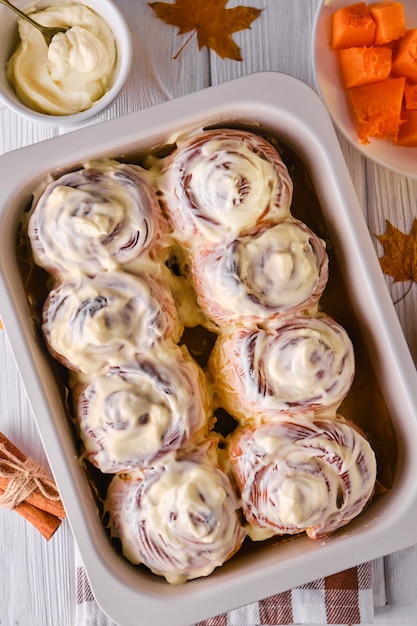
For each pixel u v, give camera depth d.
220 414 0.91
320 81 0.98
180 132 0.88
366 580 0.98
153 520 0.85
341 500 0.87
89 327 0.85
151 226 0.87
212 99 0.86
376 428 0.92
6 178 0.86
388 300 0.87
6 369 1.01
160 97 1.00
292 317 0.87
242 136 0.87
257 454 0.86
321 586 0.98
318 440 0.86
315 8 1.01
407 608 0.99
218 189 0.85
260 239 0.86
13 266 0.88
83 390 0.87
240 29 1.00
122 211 0.86
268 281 0.86
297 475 0.86
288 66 1.01
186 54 1.00
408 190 1.01
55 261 0.87
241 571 0.86
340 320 0.92
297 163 0.91
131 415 0.85
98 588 0.85
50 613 1.01
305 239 0.87
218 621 0.99
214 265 0.87
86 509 0.85
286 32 1.01
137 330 0.86
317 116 0.86
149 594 0.85
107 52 0.94
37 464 0.98
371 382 0.92
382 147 0.99
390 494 0.90
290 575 0.85
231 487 0.87
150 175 0.89
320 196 0.90
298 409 0.87
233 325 0.88
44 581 1.01
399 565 1.00
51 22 0.94
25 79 0.93
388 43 0.99
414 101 0.98
